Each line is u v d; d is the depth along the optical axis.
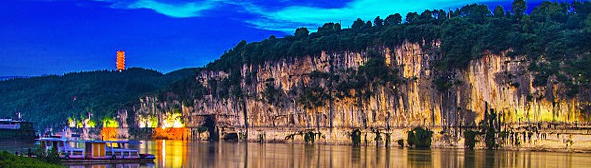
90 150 159.75
